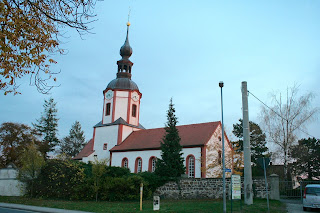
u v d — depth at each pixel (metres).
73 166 26.98
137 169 41.19
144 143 42.53
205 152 35.31
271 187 22.33
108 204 21.86
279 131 33.62
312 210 17.83
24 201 24.12
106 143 47.06
